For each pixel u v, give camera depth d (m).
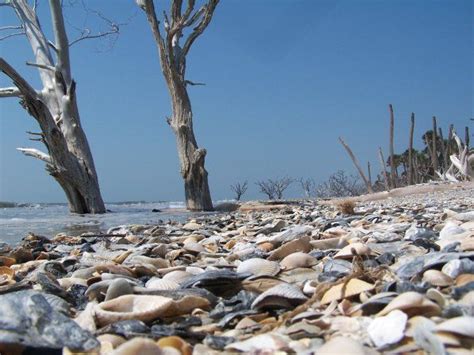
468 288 2.01
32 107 17.19
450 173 25.75
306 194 36.31
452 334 1.53
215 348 1.73
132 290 2.50
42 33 20.44
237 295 2.50
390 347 1.57
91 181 18.42
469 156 23.72
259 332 1.90
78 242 6.74
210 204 19.11
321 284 2.29
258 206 17.64
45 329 1.75
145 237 6.79
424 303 1.78
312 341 1.69
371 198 18.45
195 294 2.48
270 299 2.25
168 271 3.33
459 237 3.60
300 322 1.87
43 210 22.97
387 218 6.84
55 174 17.92
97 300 2.64
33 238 6.94
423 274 2.41
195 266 3.59
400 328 1.62
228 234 6.66
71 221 13.25
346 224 6.29
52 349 1.67
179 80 19.27
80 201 18.39
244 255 4.07
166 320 2.21
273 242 4.64
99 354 1.66
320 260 3.48
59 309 2.37
